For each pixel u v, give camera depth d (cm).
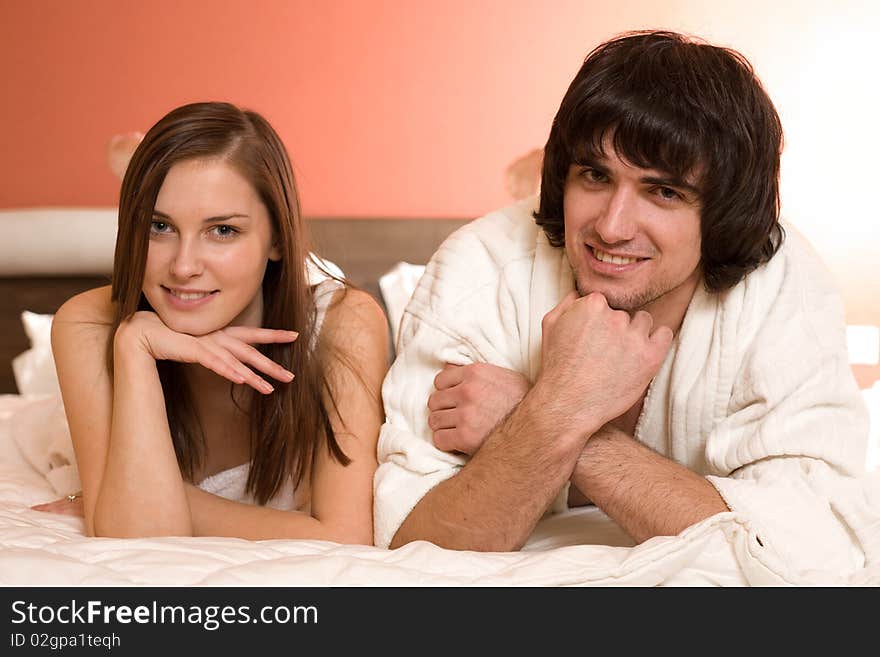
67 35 325
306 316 139
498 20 318
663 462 116
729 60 118
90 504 131
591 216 118
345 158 322
